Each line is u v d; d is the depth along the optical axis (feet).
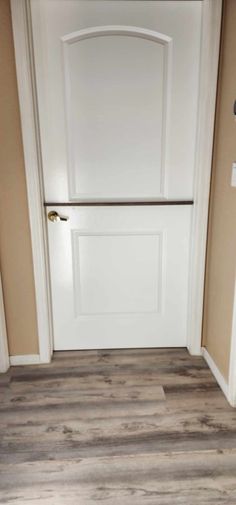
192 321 7.14
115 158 6.45
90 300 7.16
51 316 7.17
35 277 6.63
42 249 6.53
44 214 6.55
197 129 6.27
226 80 5.59
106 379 6.59
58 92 6.04
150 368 6.90
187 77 6.10
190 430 5.36
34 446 5.10
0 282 6.53
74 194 6.57
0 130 5.90
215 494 4.36
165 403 5.95
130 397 6.10
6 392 6.27
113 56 5.96
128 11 5.76
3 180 6.12
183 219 6.80
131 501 4.29
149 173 6.55
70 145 6.34
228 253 5.84
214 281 6.54
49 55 5.86
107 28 5.81
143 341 7.45
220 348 6.34
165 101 6.21
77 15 5.73
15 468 4.75
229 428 5.40
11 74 5.67
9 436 5.28
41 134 6.19
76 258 6.89
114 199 6.65
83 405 5.92
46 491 4.43
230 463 4.79
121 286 7.13
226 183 5.77
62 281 7.00
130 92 6.14
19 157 6.03
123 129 6.31
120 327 7.36
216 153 6.12
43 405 5.93
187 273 7.11
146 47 5.95
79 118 6.21
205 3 5.59
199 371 6.81
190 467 4.74
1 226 6.33
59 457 4.92
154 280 7.13
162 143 6.42
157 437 5.24
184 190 6.64
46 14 5.69
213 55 5.71
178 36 5.89
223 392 6.19
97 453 4.97
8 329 6.88
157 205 6.66
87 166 6.45
